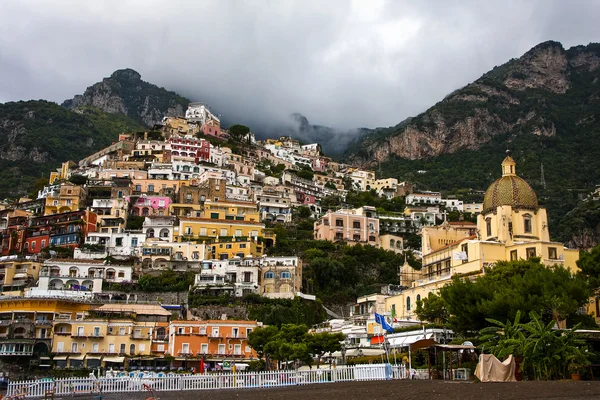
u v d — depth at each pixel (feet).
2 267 552.00
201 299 532.32
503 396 187.42
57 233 654.12
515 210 421.59
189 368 426.10
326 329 461.37
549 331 246.27
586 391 192.13
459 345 277.64
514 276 320.09
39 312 436.35
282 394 228.63
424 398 193.36
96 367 414.41
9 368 406.82
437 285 414.41
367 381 269.44
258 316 502.38
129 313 456.04
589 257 349.82
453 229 503.61
